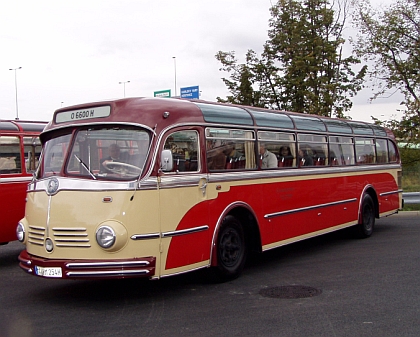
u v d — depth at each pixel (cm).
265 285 784
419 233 1310
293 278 830
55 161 716
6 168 947
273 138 932
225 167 803
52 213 662
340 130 1176
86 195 650
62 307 679
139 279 838
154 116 694
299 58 2097
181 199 705
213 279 798
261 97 2238
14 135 965
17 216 957
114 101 698
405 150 2214
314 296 715
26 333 572
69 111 736
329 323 593
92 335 561
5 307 682
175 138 712
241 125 846
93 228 639
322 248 1121
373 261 958
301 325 586
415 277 821
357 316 619
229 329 575
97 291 765
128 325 595
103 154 681
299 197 991
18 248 1189
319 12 2156
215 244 762
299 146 1009
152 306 675
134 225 645
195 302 692
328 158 1111
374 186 1310
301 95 2145
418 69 2158
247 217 854
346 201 1168
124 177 657
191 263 715
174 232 688
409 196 1786
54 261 647
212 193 765
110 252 634
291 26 2167
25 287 798
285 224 944
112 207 641
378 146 1369
